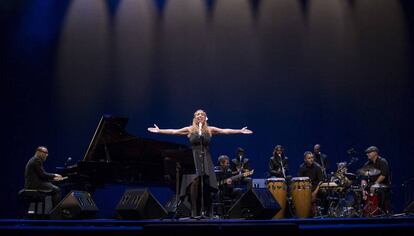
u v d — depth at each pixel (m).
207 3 11.33
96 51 11.44
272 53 11.08
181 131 7.48
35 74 11.41
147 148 8.12
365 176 8.38
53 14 11.59
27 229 5.56
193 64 11.24
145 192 7.05
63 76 11.41
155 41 11.37
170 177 7.10
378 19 10.88
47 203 8.67
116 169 7.89
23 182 11.17
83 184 7.98
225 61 11.17
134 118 11.24
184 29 11.33
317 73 10.93
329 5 11.04
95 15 11.54
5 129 11.32
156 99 11.24
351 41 10.92
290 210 8.78
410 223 5.80
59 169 8.35
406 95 10.63
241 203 7.07
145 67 11.33
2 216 11.09
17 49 11.47
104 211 10.44
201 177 6.82
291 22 11.09
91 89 11.34
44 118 11.33
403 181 10.42
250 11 11.21
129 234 5.38
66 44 11.48
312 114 10.85
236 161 9.77
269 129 10.93
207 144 7.14
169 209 8.38
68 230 5.48
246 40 11.16
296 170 10.77
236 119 11.03
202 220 6.11
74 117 11.31
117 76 11.34
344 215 8.41
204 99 11.15
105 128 8.02
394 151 10.55
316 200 9.11
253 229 5.29
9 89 11.36
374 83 10.77
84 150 11.21
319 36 11.00
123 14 11.49
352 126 10.73
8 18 11.55
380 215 8.05
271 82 11.02
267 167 10.84
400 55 10.74
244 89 11.07
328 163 10.30
